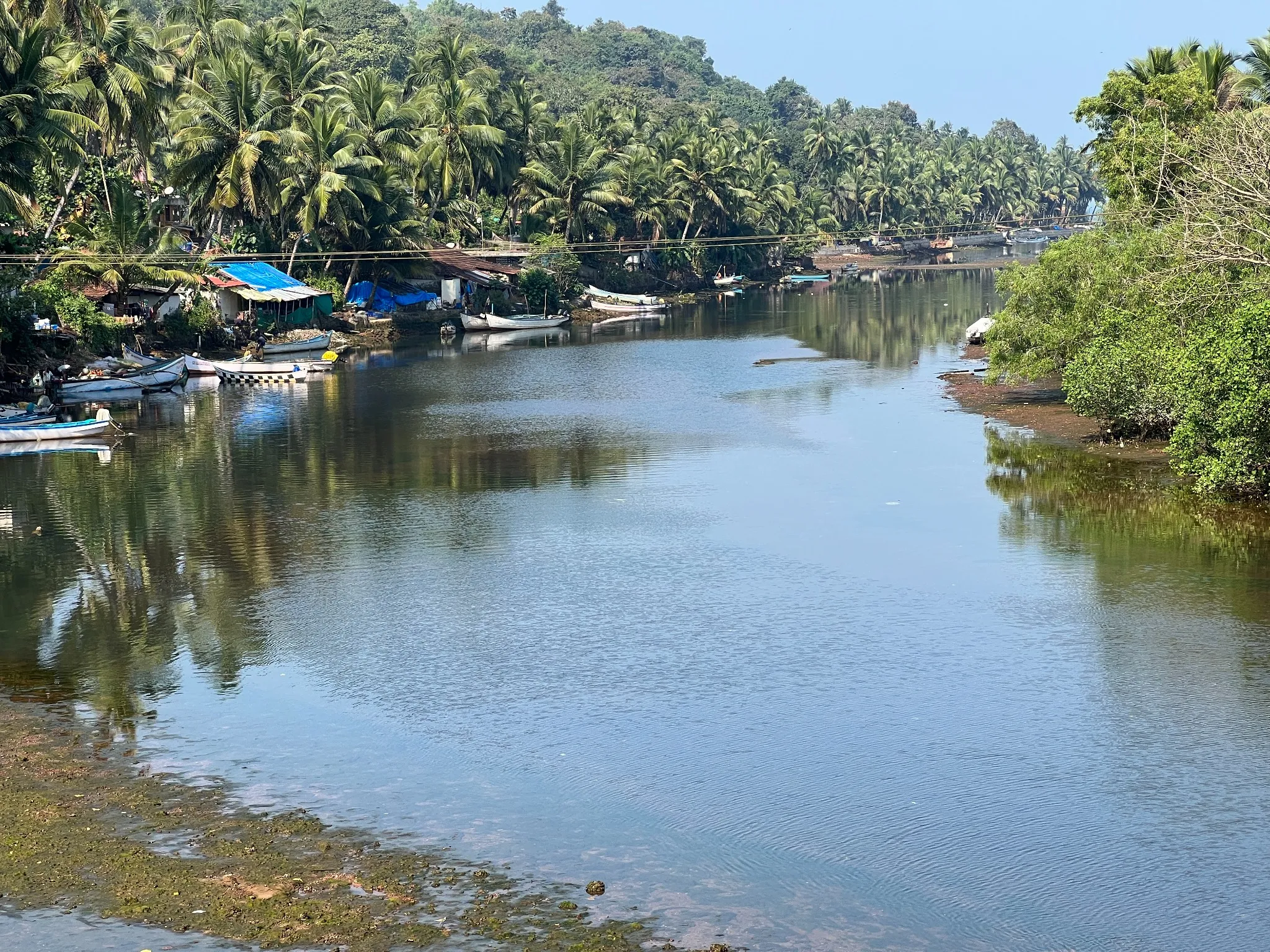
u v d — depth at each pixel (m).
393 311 103.38
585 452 50.19
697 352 87.31
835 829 19.36
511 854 18.55
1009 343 54.84
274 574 33.44
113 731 23.09
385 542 36.56
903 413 57.94
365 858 18.33
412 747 22.44
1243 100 65.56
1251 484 38.91
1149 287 48.69
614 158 142.25
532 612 30.00
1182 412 41.50
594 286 132.00
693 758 21.95
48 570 33.91
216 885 17.45
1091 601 29.81
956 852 18.66
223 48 100.81
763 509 39.75
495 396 66.88
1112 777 20.88
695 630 28.61
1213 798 20.03
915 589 31.19
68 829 19.11
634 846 18.84
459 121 113.25
